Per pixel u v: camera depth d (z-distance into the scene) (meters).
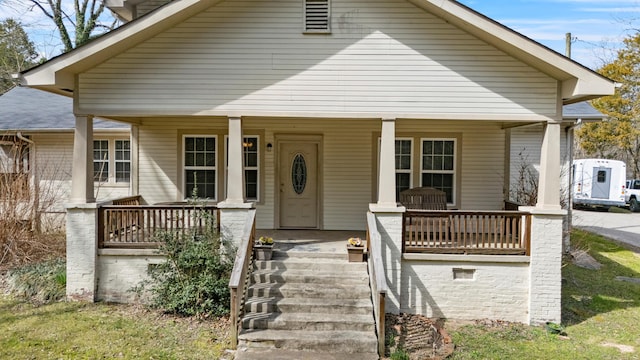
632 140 29.19
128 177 12.16
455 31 7.79
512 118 7.79
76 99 7.84
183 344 6.41
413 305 7.82
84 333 6.69
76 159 7.91
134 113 7.87
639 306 8.66
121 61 7.84
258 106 7.88
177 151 10.65
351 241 8.02
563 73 7.36
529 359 6.30
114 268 8.04
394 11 7.83
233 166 7.89
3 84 22.03
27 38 23.08
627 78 28.11
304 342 6.32
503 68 7.77
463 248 7.77
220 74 7.87
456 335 7.07
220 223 7.91
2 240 9.72
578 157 33.66
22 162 11.95
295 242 9.09
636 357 6.41
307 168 10.81
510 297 7.77
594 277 10.53
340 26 7.86
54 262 9.46
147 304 7.87
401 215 7.75
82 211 7.93
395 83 7.85
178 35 7.84
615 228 18.20
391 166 7.83
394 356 6.15
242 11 7.85
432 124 10.53
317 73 7.87
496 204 10.59
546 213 7.57
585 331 7.41
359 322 6.63
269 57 7.87
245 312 6.93
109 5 9.83
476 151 10.55
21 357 5.92
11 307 7.69
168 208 7.99
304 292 7.23
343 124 10.66
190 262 7.50
